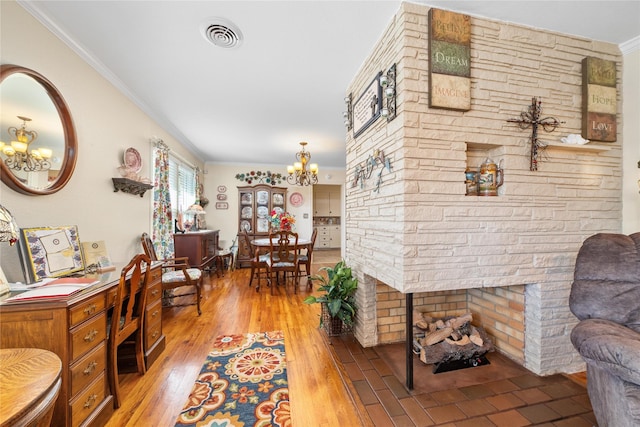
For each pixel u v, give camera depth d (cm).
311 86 247
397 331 214
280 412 142
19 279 149
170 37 179
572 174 175
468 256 158
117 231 245
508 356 189
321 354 202
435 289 153
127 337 169
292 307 309
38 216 162
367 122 193
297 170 455
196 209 432
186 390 162
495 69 164
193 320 271
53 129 170
